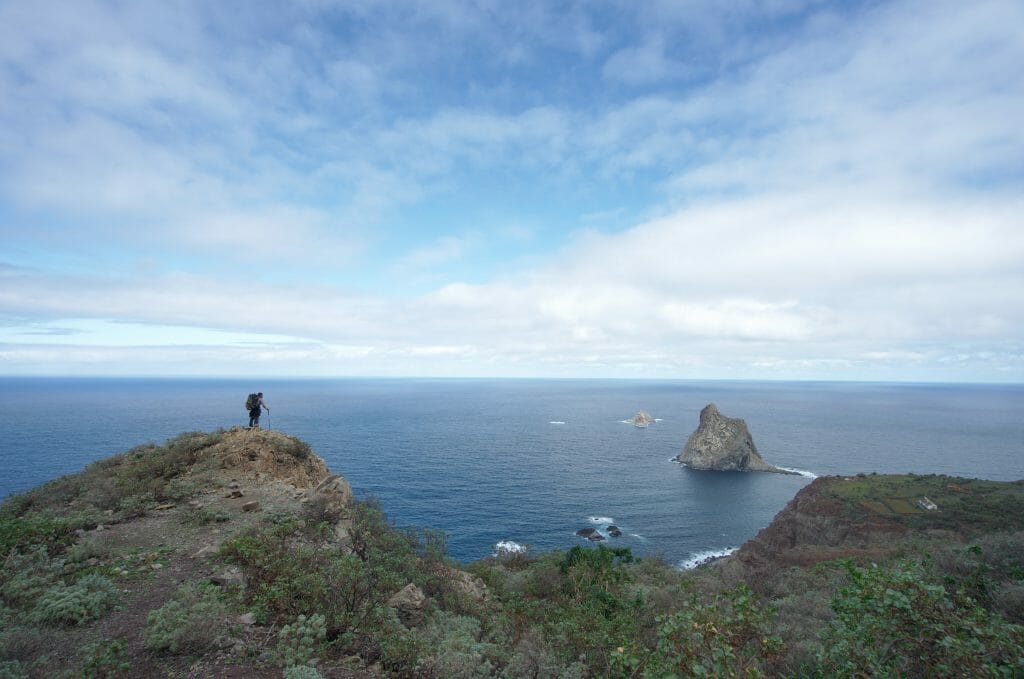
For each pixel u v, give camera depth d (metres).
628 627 13.67
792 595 18.73
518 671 9.80
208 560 13.20
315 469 25.70
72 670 7.40
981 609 7.54
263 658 8.43
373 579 12.73
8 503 18.36
